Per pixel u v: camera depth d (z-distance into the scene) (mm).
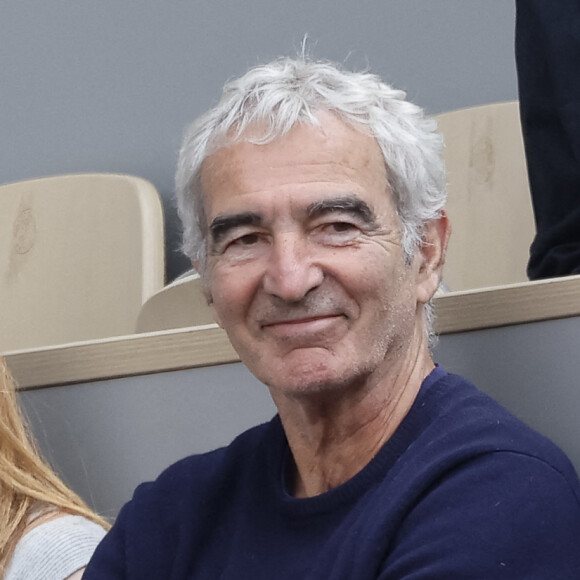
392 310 2320
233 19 6918
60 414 3529
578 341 3193
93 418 3498
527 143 4000
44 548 3146
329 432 2393
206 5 6953
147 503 2648
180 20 6973
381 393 2361
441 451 2180
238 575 2354
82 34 7070
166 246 6688
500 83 6613
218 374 3408
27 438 3516
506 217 5723
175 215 6754
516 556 2031
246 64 6867
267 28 6883
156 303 4070
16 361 3564
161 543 2586
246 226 2320
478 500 2084
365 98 2355
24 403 3551
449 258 5797
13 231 6277
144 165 6926
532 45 4000
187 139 2430
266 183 2299
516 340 3217
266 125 2320
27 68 7121
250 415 3379
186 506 2559
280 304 2275
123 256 5879
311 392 2287
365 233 2303
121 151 6969
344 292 2279
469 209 5812
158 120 6945
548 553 2041
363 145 2334
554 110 3916
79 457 3502
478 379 3225
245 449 2590
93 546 3172
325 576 2186
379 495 2211
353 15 6801
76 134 7031
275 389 2416
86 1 7074
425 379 2402
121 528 2670
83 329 5941
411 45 6719
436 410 2316
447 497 2104
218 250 2363
